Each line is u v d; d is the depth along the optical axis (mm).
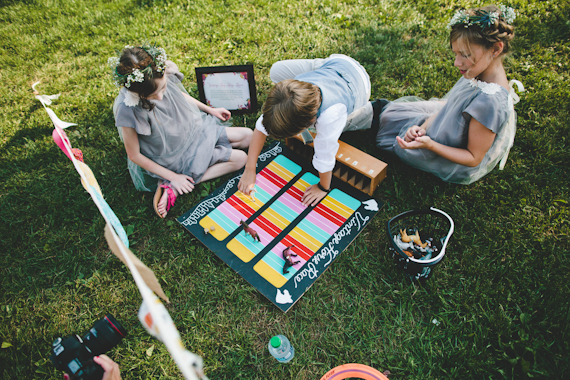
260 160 2838
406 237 2164
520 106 2918
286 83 1860
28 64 3641
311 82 2082
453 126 2266
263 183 2711
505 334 1990
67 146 1504
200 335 2113
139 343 2088
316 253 2342
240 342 2078
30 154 2963
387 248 2357
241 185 2510
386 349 2018
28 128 3139
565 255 2238
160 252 2449
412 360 1950
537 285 2143
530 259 2229
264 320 2148
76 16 4047
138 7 4059
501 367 1911
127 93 2139
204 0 3982
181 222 2539
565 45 3254
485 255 2279
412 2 3756
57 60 3668
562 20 3416
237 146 2904
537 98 2924
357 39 3516
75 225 2584
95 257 2439
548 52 3236
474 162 2277
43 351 2094
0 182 2840
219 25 3768
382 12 3705
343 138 2912
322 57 3414
